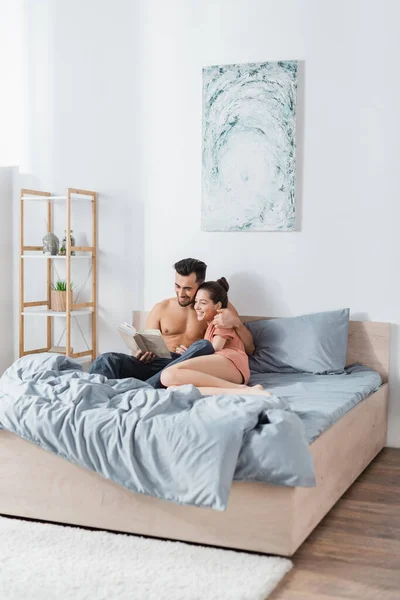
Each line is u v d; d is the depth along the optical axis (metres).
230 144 4.27
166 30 4.42
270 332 4.08
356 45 4.05
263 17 4.21
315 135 4.14
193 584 2.24
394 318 4.05
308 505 2.62
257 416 2.51
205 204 4.35
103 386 2.85
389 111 4.00
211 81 4.29
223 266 4.35
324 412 2.95
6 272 4.85
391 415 4.07
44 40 4.69
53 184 4.72
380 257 4.06
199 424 2.48
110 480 2.65
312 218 4.17
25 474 2.78
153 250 4.51
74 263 4.71
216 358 3.47
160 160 4.47
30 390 2.87
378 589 2.28
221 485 2.38
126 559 2.42
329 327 4.00
